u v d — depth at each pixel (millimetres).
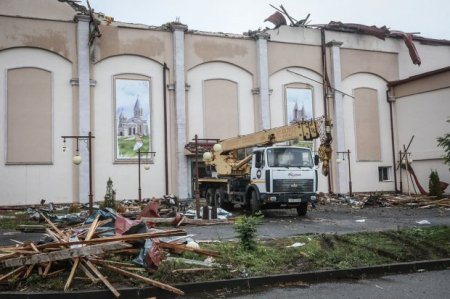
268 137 18688
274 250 9570
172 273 7500
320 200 25766
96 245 7191
